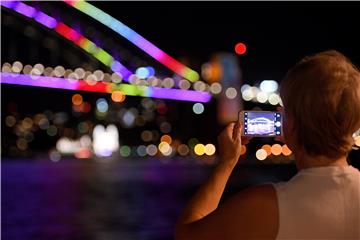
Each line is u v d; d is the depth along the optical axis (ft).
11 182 113.39
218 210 5.24
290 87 5.30
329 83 5.16
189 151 336.49
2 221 50.42
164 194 80.28
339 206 5.10
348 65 5.30
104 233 41.91
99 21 244.42
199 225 5.27
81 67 248.32
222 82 263.49
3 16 240.12
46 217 53.47
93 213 56.29
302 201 5.10
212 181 5.71
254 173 129.39
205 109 312.91
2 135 358.84
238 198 5.20
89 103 424.05
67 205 65.82
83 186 99.50
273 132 6.00
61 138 360.07
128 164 223.51
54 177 131.23
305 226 5.06
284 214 5.08
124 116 413.39
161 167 189.57
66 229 44.62
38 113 392.47
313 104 5.16
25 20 241.14
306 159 5.36
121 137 402.52
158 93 244.42
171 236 39.75
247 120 5.95
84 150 320.09
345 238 5.08
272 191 5.19
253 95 226.38
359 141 5.36
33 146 377.09
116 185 101.19
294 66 5.40
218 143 5.94
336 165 5.29
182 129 354.13
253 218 5.10
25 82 195.21
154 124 404.36
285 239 5.07
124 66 260.83
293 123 5.32
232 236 5.12
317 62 5.25
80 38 242.99
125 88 235.20
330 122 5.14
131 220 49.44
